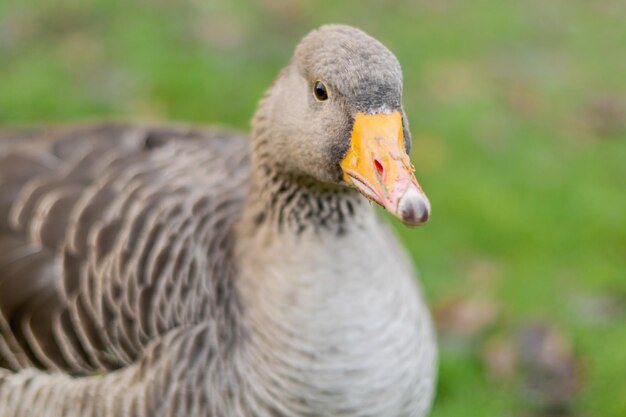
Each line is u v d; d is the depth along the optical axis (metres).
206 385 6.48
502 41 14.98
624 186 12.38
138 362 6.63
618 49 15.01
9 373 7.35
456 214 11.81
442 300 10.77
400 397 6.62
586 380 9.84
